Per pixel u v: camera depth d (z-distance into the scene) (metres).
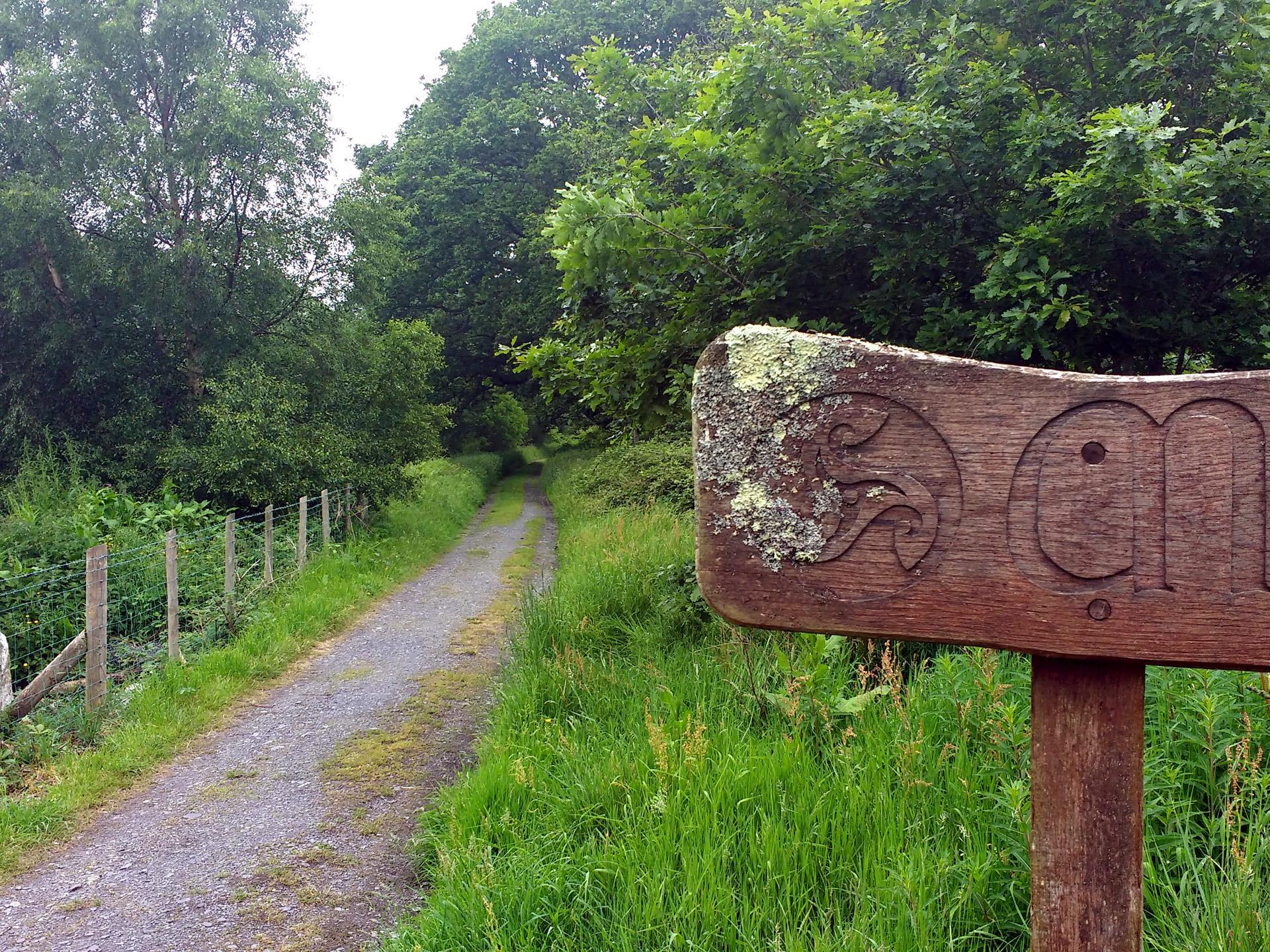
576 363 5.98
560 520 18.00
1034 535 1.50
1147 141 3.26
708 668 4.66
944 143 4.14
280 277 16.75
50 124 15.24
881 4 4.75
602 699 4.61
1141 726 1.54
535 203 24.41
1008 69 4.36
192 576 8.40
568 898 2.93
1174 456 1.45
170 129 16.41
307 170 16.75
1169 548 1.45
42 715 5.39
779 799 3.15
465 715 5.94
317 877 3.84
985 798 2.89
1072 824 1.55
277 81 16.11
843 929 2.46
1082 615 1.48
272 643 7.43
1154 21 3.93
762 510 1.59
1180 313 4.11
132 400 15.92
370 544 12.76
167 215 15.31
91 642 5.62
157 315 15.41
